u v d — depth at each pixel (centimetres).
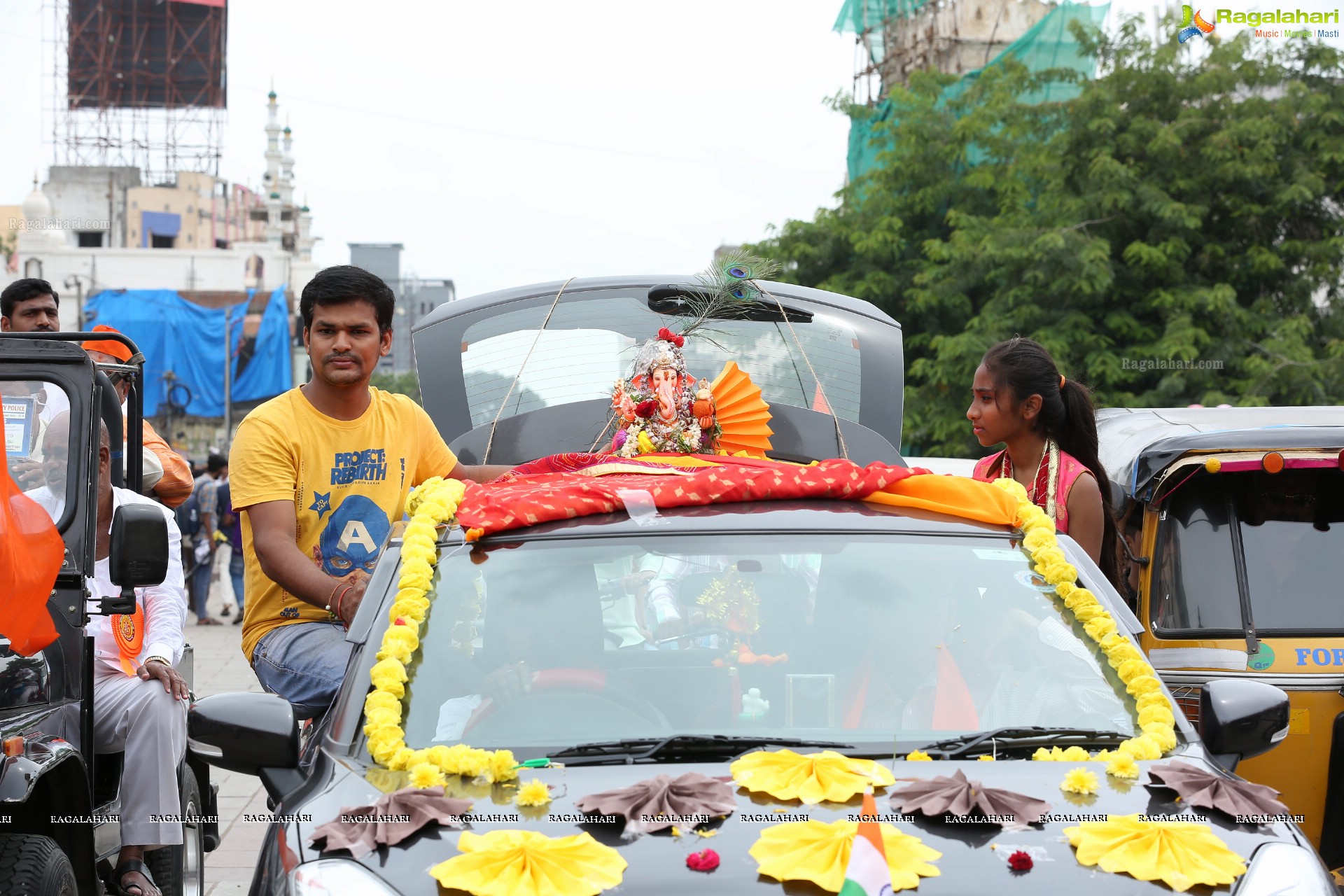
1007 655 320
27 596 355
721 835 252
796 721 305
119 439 485
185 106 5609
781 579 331
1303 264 1612
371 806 263
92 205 5306
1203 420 630
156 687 453
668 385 474
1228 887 246
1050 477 492
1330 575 524
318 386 453
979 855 249
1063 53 2088
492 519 345
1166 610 535
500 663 313
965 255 1655
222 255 4450
